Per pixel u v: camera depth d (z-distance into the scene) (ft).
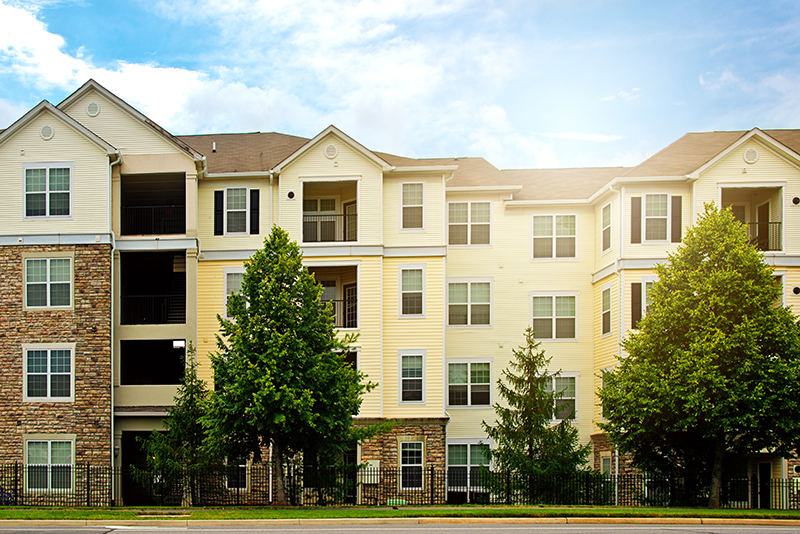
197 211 112.06
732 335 81.05
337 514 73.67
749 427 81.97
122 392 103.04
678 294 85.10
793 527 68.80
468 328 118.93
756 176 105.19
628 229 106.11
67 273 102.83
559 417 112.27
